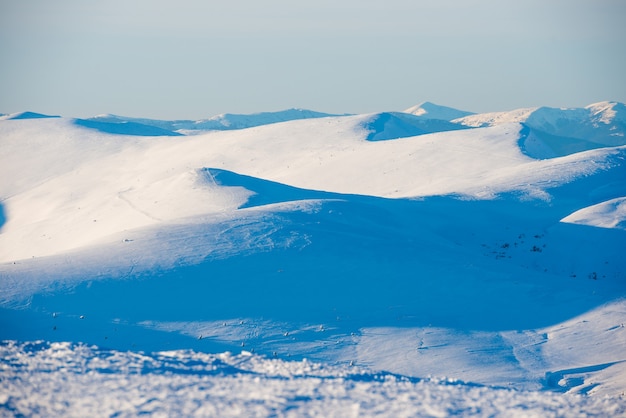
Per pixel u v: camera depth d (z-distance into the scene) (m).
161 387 65.00
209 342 141.38
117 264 180.50
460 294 173.00
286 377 74.94
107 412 56.66
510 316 162.00
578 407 67.12
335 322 154.25
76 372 69.50
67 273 173.50
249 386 67.56
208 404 59.59
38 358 74.81
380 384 73.75
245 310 157.88
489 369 132.12
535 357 138.88
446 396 68.25
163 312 155.12
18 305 154.12
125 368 72.81
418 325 154.12
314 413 58.62
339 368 84.62
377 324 154.25
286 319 154.50
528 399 69.50
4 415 55.47
